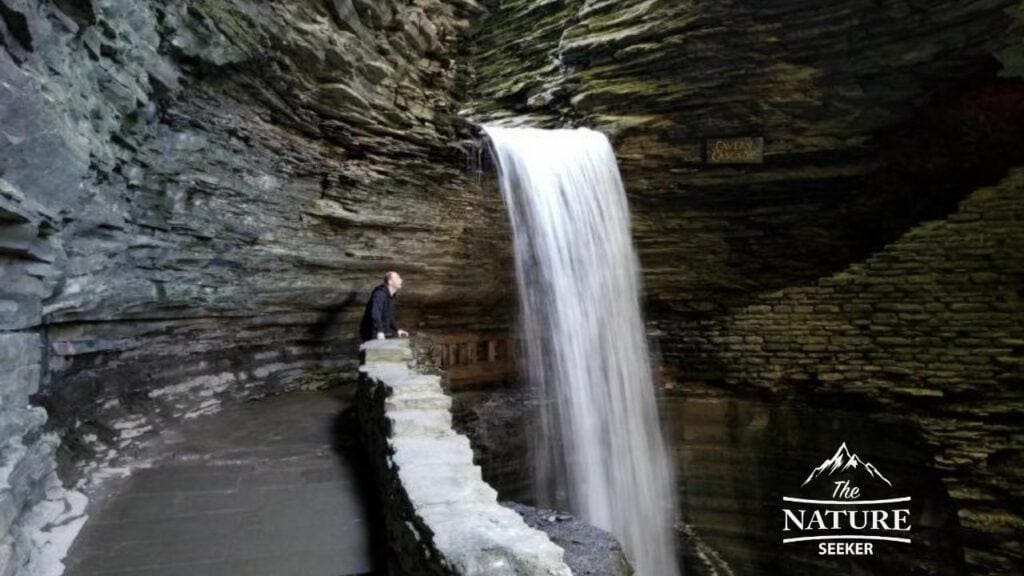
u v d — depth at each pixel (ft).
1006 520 30.17
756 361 38.29
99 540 11.98
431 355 31.48
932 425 32.50
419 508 9.61
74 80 12.51
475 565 7.83
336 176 27.40
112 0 13.93
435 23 36.32
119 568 10.96
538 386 36.47
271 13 21.90
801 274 37.35
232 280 22.89
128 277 17.43
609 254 36.91
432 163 31.99
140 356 19.83
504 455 32.35
